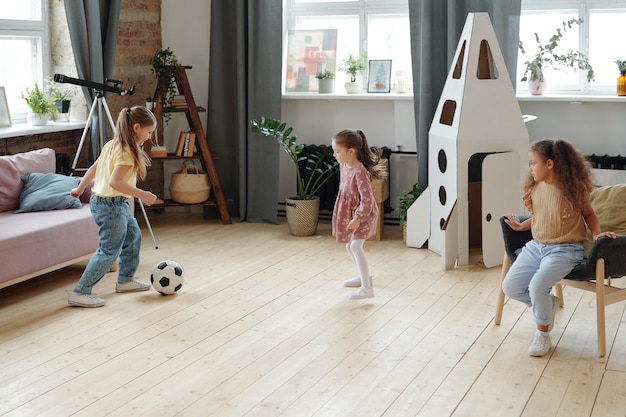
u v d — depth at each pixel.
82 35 5.75
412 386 3.21
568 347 3.63
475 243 5.68
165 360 3.51
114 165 4.16
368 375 3.33
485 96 5.00
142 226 6.36
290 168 6.66
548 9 5.84
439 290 4.57
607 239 3.40
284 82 6.61
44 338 3.79
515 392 3.15
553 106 5.74
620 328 3.88
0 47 5.70
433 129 5.34
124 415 2.96
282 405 3.04
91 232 4.82
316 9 6.54
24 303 4.34
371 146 6.38
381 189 5.75
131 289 4.56
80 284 4.28
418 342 3.72
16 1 5.77
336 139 4.36
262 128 6.11
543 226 3.58
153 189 6.75
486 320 4.03
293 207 5.95
